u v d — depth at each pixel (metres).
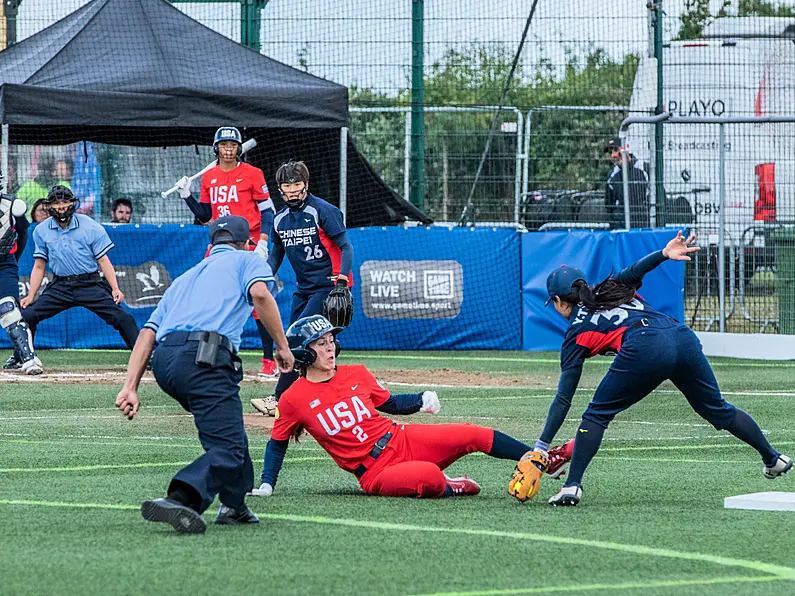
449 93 47.81
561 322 41.47
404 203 44.56
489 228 41.53
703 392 15.86
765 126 45.38
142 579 11.08
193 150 45.34
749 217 42.88
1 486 16.58
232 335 13.61
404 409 16.19
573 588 10.88
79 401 27.25
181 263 40.41
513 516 14.53
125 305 40.03
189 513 12.95
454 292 41.41
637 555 12.28
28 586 10.80
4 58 40.16
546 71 47.06
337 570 11.50
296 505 15.22
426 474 15.69
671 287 40.31
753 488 16.91
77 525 13.72
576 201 44.72
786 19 46.84
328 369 15.91
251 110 38.25
